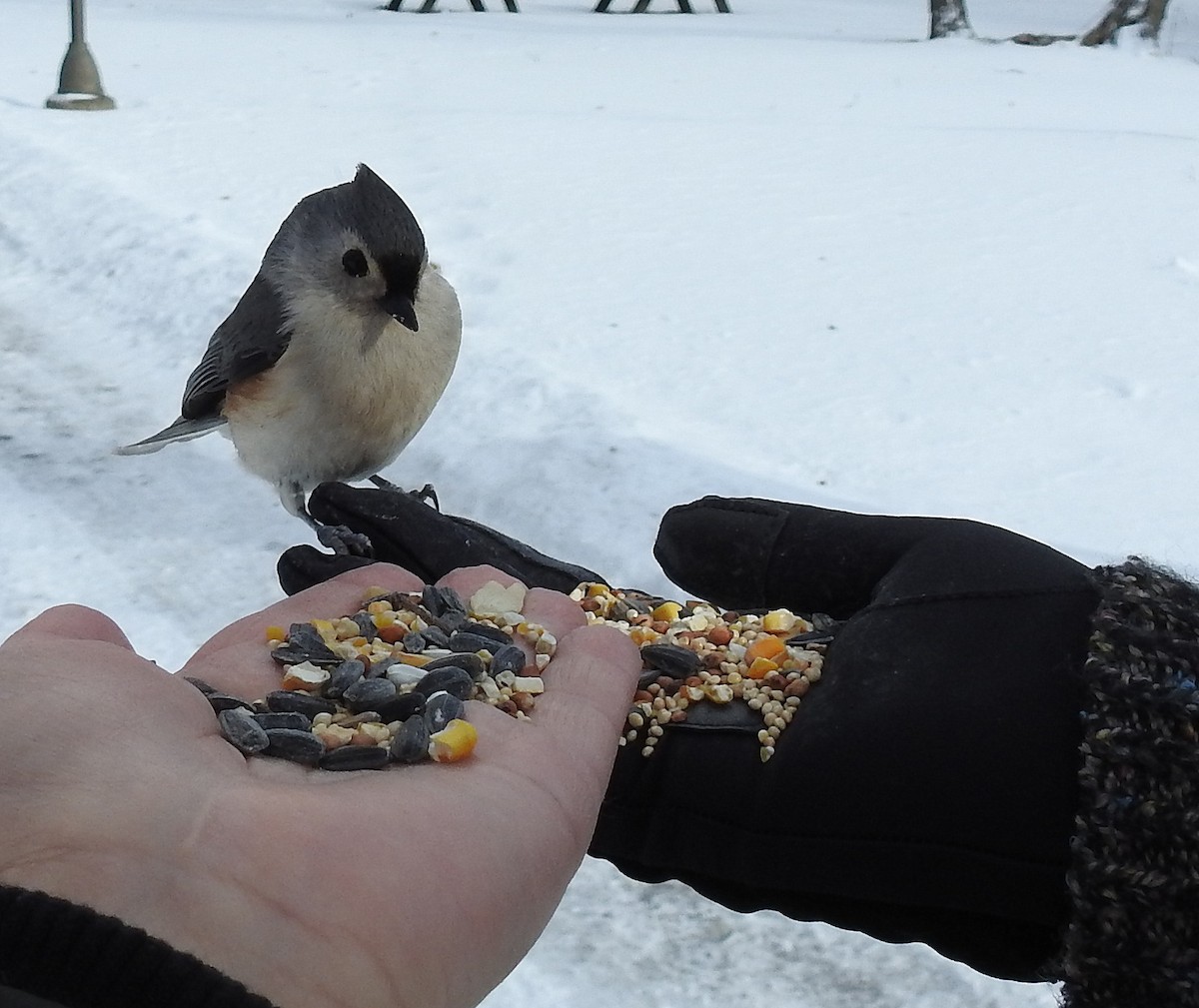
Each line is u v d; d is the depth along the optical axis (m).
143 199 0.94
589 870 0.43
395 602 0.32
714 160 1.09
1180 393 0.66
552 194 0.98
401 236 0.39
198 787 0.22
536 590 0.33
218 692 0.27
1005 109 1.35
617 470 0.58
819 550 0.31
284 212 0.93
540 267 0.83
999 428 0.62
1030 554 0.28
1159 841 0.22
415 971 0.21
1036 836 0.25
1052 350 0.71
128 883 0.20
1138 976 0.22
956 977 0.38
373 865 0.21
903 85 1.48
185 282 0.82
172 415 0.71
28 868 0.20
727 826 0.27
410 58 1.58
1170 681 0.22
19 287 0.86
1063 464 0.58
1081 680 0.24
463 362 0.68
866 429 0.62
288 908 0.20
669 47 1.75
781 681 0.29
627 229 0.90
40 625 0.26
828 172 1.06
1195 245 0.88
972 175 1.05
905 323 0.75
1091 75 1.61
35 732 0.22
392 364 0.41
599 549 0.54
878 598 0.29
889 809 0.26
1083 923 0.22
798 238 0.89
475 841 0.22
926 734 0.26
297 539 0.59
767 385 0.67
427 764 0.25
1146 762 0.22
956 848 0.25
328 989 0.20
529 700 0.27
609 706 0.27
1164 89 1.52
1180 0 2.63
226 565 0.57
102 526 0.60
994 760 0.25
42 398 0.72
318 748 0.25
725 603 0.32
